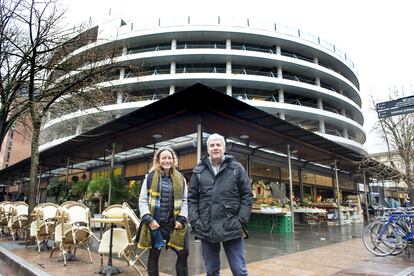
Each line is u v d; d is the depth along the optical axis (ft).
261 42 143.23
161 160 12.31
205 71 135.44
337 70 166.71
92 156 54.75
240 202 10.11
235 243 9.98
